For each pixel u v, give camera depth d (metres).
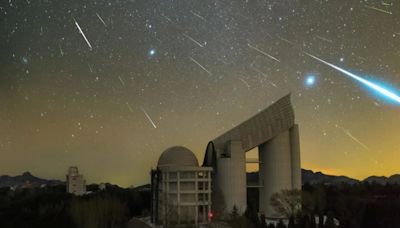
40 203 106.62
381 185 135.00
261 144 121.81
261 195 120.88
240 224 84.19
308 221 80.19
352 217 93.75
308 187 133.75
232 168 111.88
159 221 104.88
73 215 94.06
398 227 89.50
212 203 107.94
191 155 110.81
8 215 93.38
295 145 120.38
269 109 117.88
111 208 105.12
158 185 106.62
